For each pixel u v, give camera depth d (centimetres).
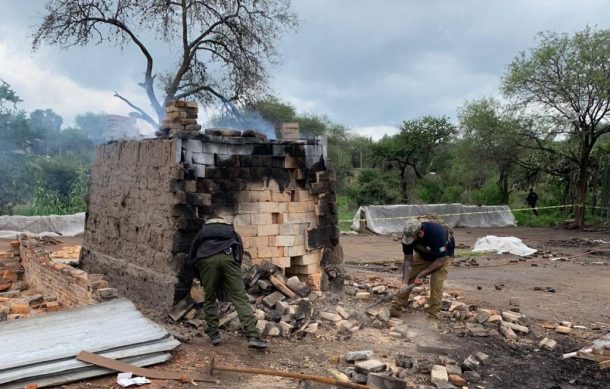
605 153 2800
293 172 826
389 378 493
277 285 757
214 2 1855
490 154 2841
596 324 780
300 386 484
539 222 2691
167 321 684
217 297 639
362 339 657
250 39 1891
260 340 592
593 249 1738
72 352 513
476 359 595
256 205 789
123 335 564
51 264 936
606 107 2412
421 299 830
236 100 1989
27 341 544
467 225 2511
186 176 725
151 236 772
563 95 2442
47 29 1720
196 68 1983
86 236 1053
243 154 782
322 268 859
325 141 861
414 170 3800
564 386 547
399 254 1545
